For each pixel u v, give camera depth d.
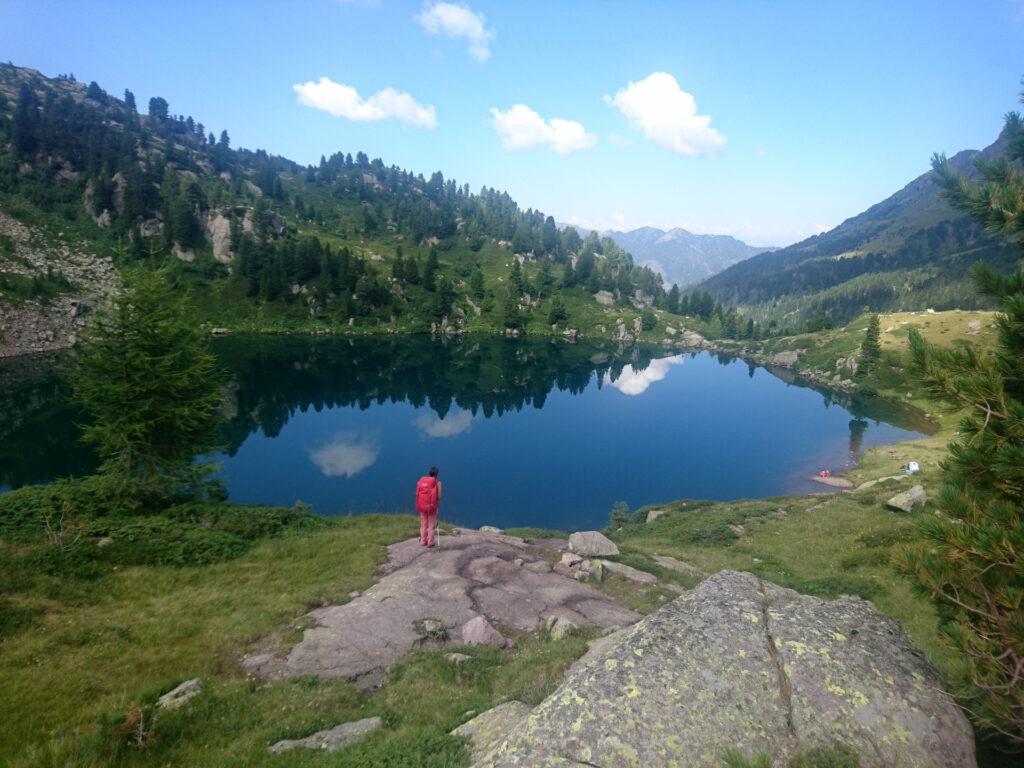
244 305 179.75
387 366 133.12
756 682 5.79
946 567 6.21
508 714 8.12
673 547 30.12
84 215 190.38
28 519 20.06
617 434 81.38
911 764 5.08
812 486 57.19
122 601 15.47
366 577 17.88
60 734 9.08
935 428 84.56
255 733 9.43
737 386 130.38
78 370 25.52
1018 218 6.59
